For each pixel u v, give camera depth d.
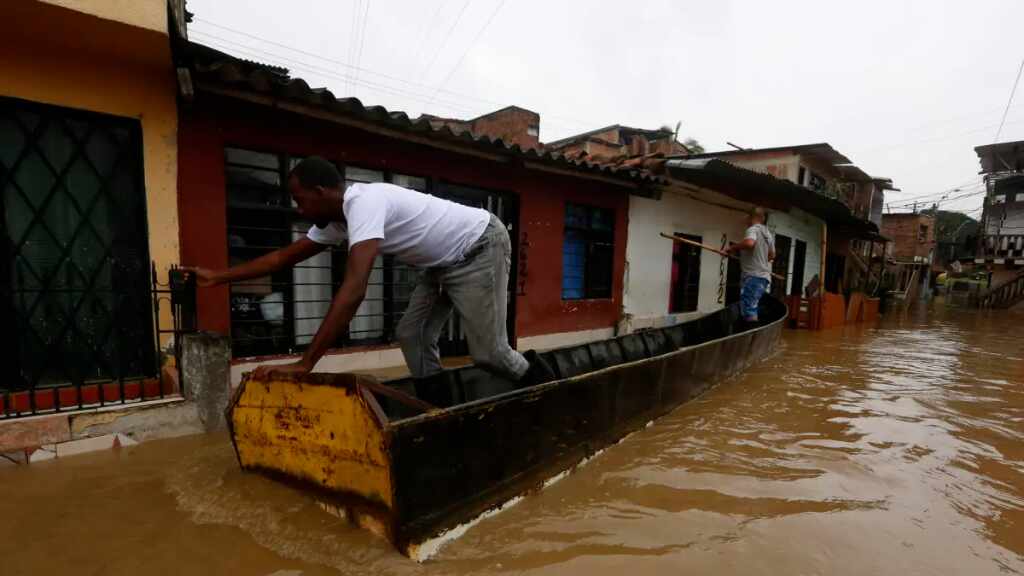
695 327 6.57
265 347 4.57
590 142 14.43
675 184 8.55
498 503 2.43
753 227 7.14
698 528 2.40
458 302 2.73
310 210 2.37
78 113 3.38
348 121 4.36
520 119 12.27
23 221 3.28
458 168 5.62
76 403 3.34
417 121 4.95
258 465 2.55
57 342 3.41
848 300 12.82
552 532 2.31
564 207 6.95
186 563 1.96
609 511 2.53
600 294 7.98
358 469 2.08
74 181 3.43
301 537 2.10
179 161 3.83
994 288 22.16
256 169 4.34
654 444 3.49
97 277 3.55
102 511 2.33
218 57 3.48
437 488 2.12
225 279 2.74
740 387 5.20
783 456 3.35
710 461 3.22
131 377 3.64
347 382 2.02
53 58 3.24
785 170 14.08
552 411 2.78
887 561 2.20
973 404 4.90
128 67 3.50
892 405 4.75
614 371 3.33
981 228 23.12
